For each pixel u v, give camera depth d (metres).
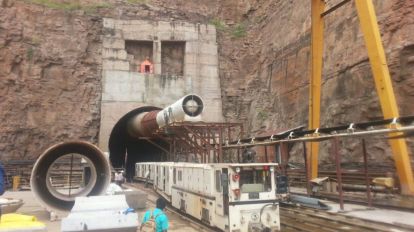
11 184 36.12
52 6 44.28
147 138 40.81
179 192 20.06
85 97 42.56
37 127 39.88
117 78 44.06
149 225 9.53
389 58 24.06
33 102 40.25
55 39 42.91
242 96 47.62
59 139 40.50
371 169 24.14
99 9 46.59
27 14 42.38
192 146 31.81
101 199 13.29
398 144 19.50
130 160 55.12
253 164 13.20
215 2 52.84
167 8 50.25
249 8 51.88
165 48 48.09
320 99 28.88
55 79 41.88
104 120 42.53
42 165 17.05
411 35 22.89
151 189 32.16
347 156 27.11
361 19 21.45
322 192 23.44
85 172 24.80
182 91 45.94
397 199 19.44
